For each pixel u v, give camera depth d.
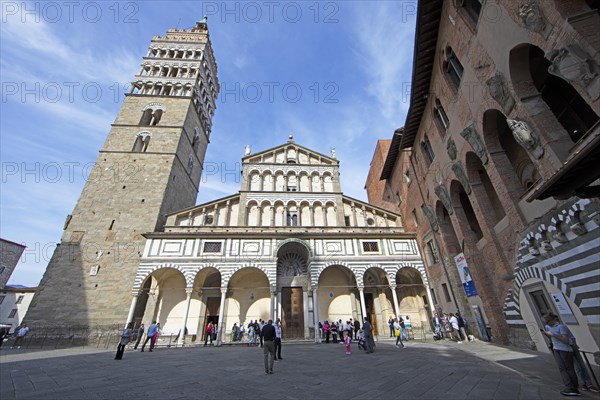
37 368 12.88
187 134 40.78
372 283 31.48
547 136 11.16
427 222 27.61
